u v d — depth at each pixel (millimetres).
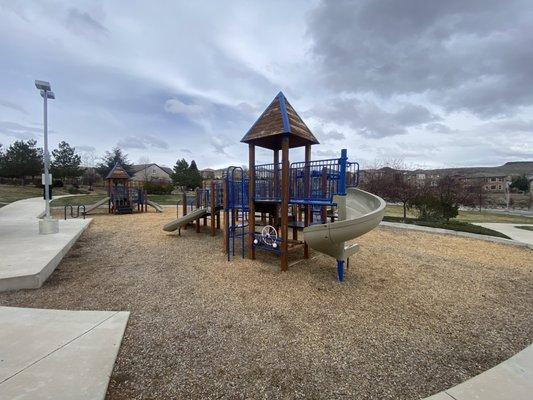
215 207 8594
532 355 2539
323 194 4953
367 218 3984
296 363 2443
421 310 3564
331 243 4258
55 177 34406
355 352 2619
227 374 2283
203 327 3039
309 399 2027
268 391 2100
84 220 10273
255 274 4926
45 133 7344
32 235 7133
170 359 2461
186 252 6504
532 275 5062
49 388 1970
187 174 40031
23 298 3707
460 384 2141
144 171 57031
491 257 6266
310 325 3123
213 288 4227
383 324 3174
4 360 2277
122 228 9727
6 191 25734
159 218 12727
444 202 11070
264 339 2820
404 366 2426
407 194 13422
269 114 5500
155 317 3248
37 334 2711
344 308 3580
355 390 2125
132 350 2572
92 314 3195
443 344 2787
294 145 6594
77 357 2354
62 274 4758
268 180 6004
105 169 37938
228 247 5934
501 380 2180
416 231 9438
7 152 33219
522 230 10250
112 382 2137
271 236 5660
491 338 2924
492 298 3998
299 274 4953
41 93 7152
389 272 5105
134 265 5391
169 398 2002
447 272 5160
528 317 3422
